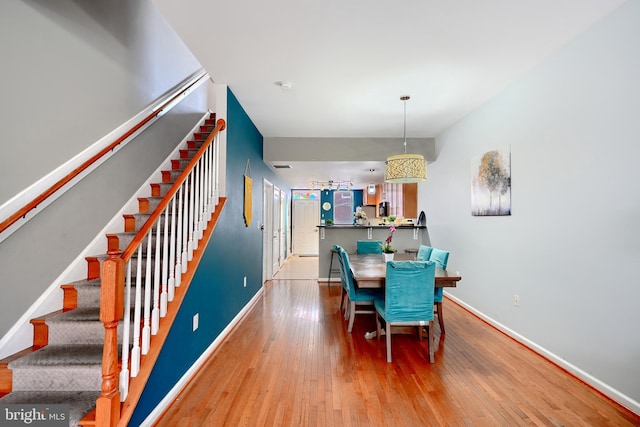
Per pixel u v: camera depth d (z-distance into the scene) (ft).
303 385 7.55
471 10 6.78
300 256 34.76
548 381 7.68
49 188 6.55
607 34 7.01
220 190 10.59
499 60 8.94
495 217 11.35
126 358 5.07
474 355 9.16
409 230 19.71
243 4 6.52
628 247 6.57
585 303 7.59
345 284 11.84
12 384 5.40
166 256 6.56
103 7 8.66
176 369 7.16
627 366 6.58
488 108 11.82
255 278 15.93
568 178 8.11
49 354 5.74
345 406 6.70
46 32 6.72
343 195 35.19
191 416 6.37
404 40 7.91
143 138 10.51
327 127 15.52
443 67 9.34
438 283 9.65
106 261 4.68
